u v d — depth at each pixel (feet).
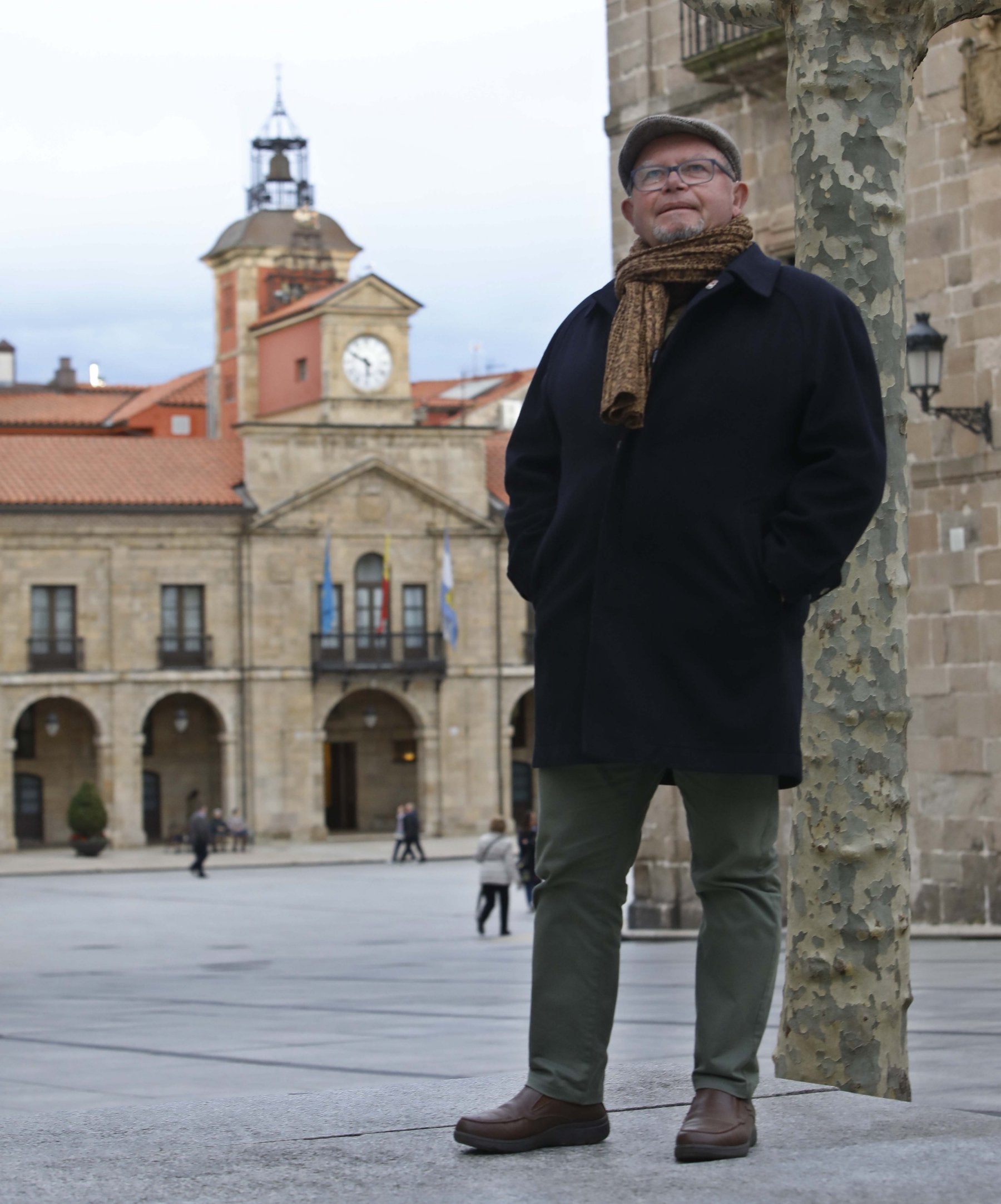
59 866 196.65
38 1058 48.42
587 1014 16.19
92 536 218.18
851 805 21.91
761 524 15.76
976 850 73.41
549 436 17.22
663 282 16.26
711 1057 15.92
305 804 226.79
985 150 72.74
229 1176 14.84
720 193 16.38
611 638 15.80
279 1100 18.29
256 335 252.83
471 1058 43.06
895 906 21.94
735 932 16.11
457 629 228.63
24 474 219.20
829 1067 21.80
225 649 224.12
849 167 21.98
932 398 75.00
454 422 305.12
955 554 74.23
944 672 74.64
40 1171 15.21
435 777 233.14
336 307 235.61
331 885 167.73
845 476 15.52
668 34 86.53
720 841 16.10
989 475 72.84
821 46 22.02
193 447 232.12
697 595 15.62
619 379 15.67
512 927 111.65
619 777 16.19
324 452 229.45
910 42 22.18
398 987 69.10
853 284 21.98
